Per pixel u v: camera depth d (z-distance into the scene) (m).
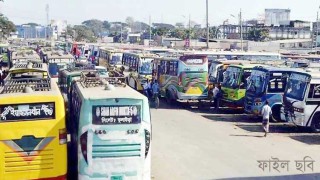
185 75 29.31
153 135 20.62
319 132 21.58
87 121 11.16
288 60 39.28
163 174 14.54
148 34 140.00
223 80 29.55
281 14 148.62
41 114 11.16
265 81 24.16
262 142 19.47
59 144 11.26
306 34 110.31
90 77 15.09
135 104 11.36
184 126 23.09
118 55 46.97
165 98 33.03
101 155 11.23
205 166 15.54
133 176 11.41
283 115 22.52
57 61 35.75
